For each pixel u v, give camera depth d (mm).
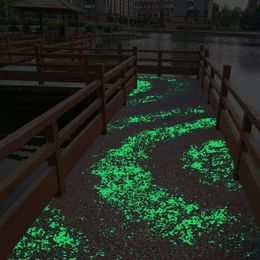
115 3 93062
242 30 112750
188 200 3084
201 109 6281
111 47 33438
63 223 2740
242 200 3086
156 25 107062
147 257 2385
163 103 6727
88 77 8414
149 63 23234
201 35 80562
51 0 21312
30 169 2408
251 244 2500
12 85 8414
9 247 2223
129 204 3016
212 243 2514
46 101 8711
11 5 20812
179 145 4430
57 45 12914
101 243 2521
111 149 4262
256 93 12898
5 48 12258
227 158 4023
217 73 5402
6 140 2113
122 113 5957
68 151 3420
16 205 2342
